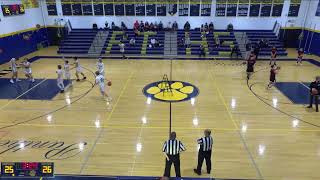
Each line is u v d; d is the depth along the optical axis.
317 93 10.51
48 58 20.52
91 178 6.71
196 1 22.83
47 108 11.05
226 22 23.45
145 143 8.38
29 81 14.55
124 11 23.55
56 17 24.06
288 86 13.68
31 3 21.89
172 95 12.50
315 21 20.81
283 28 22.95
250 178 6.74
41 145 8.28
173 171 7.03
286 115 10.40
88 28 24.34
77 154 7.80
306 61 19.33
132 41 21.80
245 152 7.89
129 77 15.39
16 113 10.58
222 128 9.34
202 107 11.15
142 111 10.77
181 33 23.27
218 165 7.26
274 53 18.47
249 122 9.80
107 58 20.47
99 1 23.30
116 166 7.24
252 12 22.92
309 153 7.85
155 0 22.97
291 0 22.16
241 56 20.39
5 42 18.44
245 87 13.62
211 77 15.41
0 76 15.48
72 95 12.51
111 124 9.65
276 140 8.55
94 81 14.60
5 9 18.30
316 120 9.96
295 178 6.77
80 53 21.47
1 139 8.64
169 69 17.22
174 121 9.89
